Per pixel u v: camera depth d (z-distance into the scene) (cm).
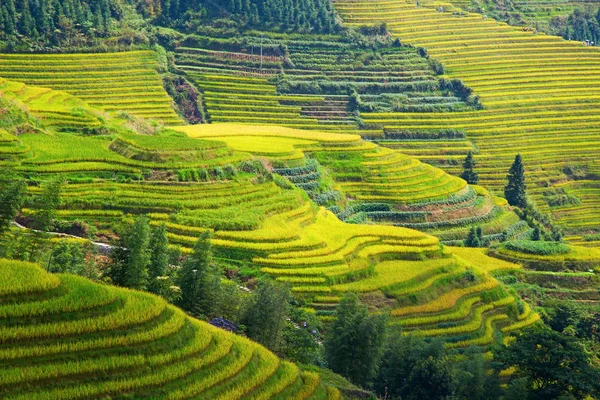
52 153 9481
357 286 9100
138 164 9619
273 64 18650
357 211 13200
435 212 13612
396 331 7881
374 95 18462
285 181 11000
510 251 12662
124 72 17012
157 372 4862
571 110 18775
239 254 8881
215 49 18712
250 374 5384
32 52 16588
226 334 5712
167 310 5341
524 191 15738
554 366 7506
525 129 18088
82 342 4728
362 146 14288
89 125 10819
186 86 17412
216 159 10238
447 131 17738
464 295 9994
